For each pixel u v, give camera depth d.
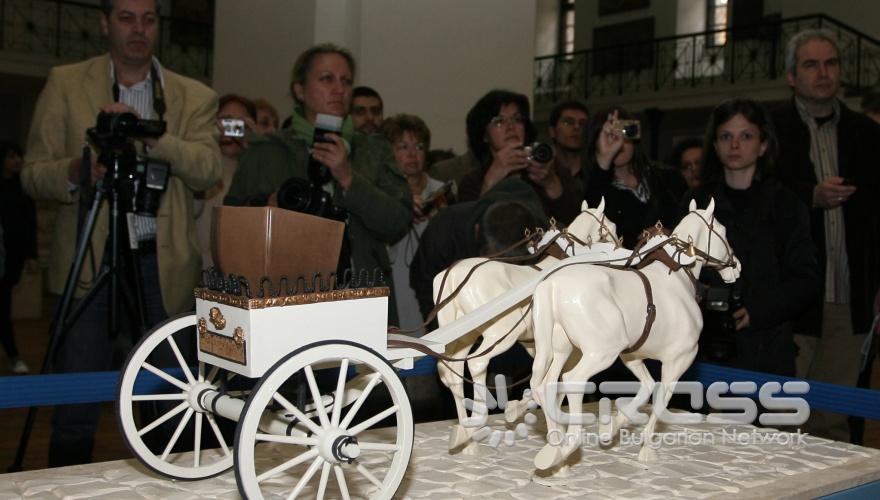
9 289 9.32
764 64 17.73
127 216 4.27
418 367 5.04
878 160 5.59
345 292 3.18
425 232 5.10
